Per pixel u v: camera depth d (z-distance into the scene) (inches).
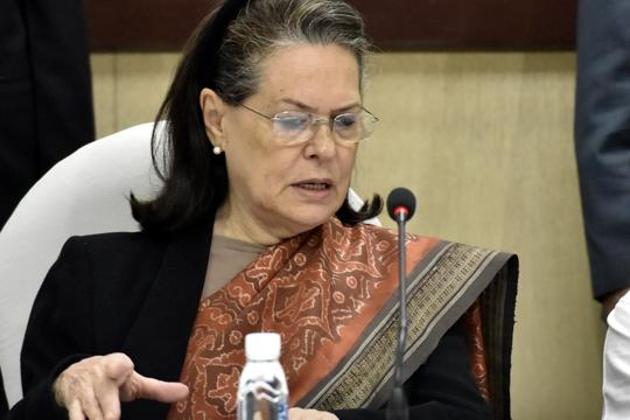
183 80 275.0
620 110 359.9
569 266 445.1
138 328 265.6
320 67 253.3
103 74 443.5
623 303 287.7
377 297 268.5
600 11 365.7
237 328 263.6
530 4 431.5
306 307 264.4
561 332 446.3
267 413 190.4
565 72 439.8
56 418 232.4
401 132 442.9
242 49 259.3
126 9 436.5
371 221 296.2
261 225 274.8
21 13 388.2
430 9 433.1
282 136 255.0
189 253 274.2
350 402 258.1
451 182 444.8
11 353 300.4
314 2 257.8
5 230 304.2
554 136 442.0
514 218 445.4
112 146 307.1
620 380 282.2
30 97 390.6
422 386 260.5
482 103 442.0
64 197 303.7
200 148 277.1
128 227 304.5
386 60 439.2
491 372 275.0
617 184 357.1
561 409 445.4
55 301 275.3
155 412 256.7
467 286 269.6
